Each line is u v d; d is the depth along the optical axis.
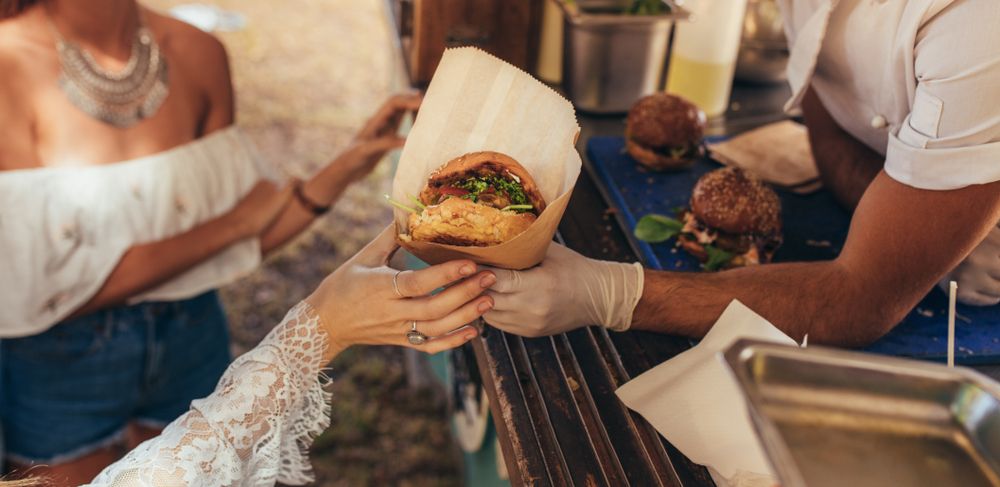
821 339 1.32
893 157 1.26
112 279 1.94
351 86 5.52
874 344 1.41
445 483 2.78
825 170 1.84
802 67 1.57
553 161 1.31
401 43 2.67
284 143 4.73
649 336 1.38
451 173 1.27
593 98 2.21
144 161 1.97
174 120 2.04
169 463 1.15
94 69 1.89
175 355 2.13
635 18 2.06
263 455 1.24
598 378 1.28
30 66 1.82
